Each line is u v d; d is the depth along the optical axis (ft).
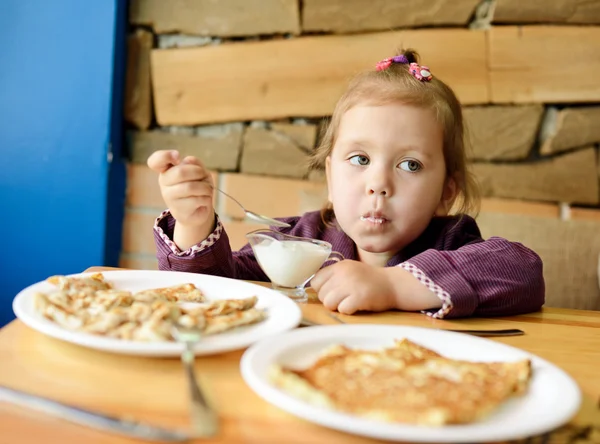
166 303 2.11
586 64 6.58
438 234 4.00
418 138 3.64
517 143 6.66
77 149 6.64
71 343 1.95
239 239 6.93
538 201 6.72
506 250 3.05
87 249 6.66
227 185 6.94
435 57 6.64
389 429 1.30
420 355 1.88
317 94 6.77
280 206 6.89
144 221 6.98
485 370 1.73
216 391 1.64
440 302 2.77
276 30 6.76
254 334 1.97
